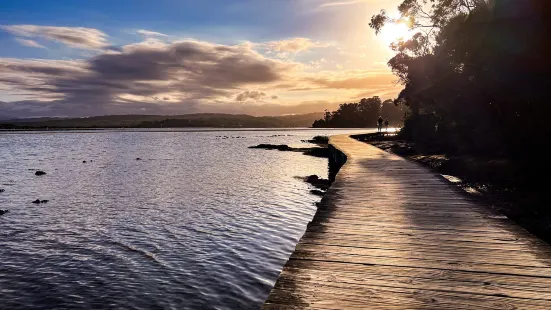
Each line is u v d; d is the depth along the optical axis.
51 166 33.47
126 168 31.53
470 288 4.29
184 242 10.91
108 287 7.95
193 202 16.92
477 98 21.62
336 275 4.68
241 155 43.22
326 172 28.27
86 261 9.47
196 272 8.69
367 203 9.17
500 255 5.39
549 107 15.41
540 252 5.50
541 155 15.19
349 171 15.31
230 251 10.08
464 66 23.06
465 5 30.36
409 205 8.94
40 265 9.24
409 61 34.16
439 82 26.41
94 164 35.03
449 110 27.12
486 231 6.66
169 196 18.56
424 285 4.38
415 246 5.83
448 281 4.49
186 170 29.69
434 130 34.41
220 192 19.47
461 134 25.00
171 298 7.45
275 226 12.55
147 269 8.91
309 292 4.19
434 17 33.22
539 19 15.12
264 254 9.84
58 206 16.39
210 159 38.94
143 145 64.62
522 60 15.86
